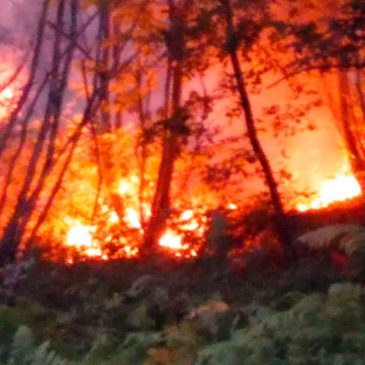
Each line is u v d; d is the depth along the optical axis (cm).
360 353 630
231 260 998
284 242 1030
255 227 1035
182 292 903
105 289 957
